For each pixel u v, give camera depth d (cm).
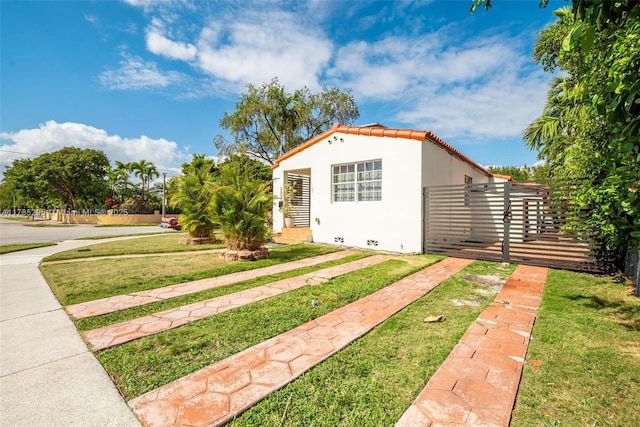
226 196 901
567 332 354
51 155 3700
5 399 235
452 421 207
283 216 1374
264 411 219
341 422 208
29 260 901
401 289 546
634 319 393
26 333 364
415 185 938
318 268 744
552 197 703
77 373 273
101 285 581
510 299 484
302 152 1262
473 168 1420
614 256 636
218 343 333
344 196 1132
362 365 282
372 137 1034
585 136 529
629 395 237
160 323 392
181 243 1258
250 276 666
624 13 201
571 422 207
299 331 363
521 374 267
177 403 229
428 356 299
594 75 287
